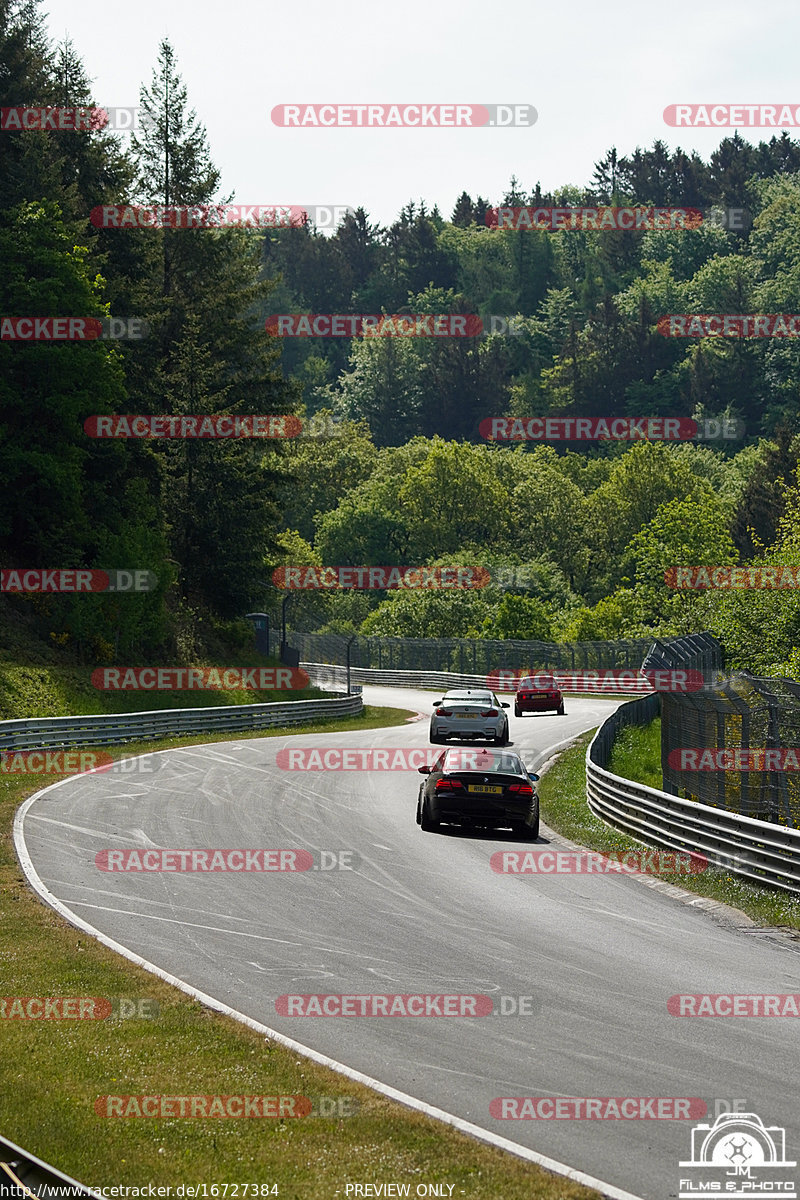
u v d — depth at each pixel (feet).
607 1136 65.16
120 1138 62.95
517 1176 58.90
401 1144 62.54
